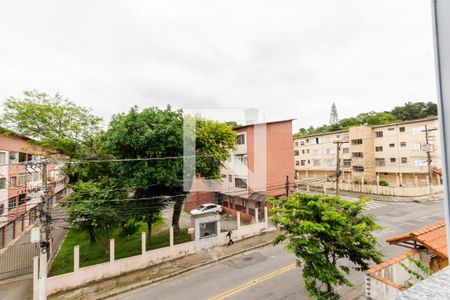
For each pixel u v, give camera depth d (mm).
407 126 25172
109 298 8977
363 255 6090
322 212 6312
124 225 14117
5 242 15070
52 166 24891
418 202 20719
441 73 1146
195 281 9867
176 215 15062
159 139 12141
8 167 16344
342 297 7812
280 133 19281
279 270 10219
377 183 25109
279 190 18828
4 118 14023
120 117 12656
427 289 1169
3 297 9336
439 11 1182
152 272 10828
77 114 15578
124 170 12102
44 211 8930
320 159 34219
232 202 21469
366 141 27984
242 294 8555
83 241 15047
